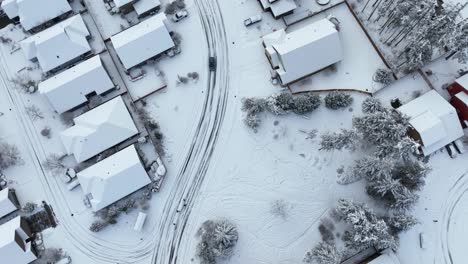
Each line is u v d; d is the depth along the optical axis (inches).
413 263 2288.4
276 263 2325.3
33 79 2623.0
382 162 2196.1
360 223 2139.5
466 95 2329.0
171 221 2413.9
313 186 2406.5
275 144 2470.5
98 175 2340.1
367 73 2532.0
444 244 2309.3
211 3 2696.9
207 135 2516.0
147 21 2559.1
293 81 2522.1
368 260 2239.2
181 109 2556.6
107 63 2635.3
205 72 2600.9
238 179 2443.4
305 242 2342.5
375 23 2596.0
